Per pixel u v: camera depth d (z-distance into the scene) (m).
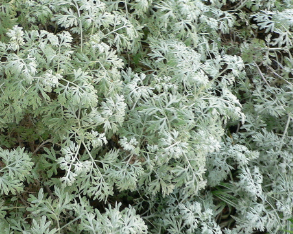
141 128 0.62
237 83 0.84
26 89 0.52
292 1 0.84
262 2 0.87
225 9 0.90
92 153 0.62
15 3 0.58
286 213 0.74
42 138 0.62
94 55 0.57
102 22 0.59
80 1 0.60
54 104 0.55
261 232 0.78
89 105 0.57
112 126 0.56
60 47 0.56
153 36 0.69
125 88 0.60
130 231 0.55
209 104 0.66
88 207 0.55
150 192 0.65
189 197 0.71
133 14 0.68
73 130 0.59
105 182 0.57
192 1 0.71
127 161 0.59
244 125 0.78
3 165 0.56
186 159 0.59
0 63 0.51
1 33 0.57
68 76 0.56
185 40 0.73
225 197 0.75
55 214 0.52
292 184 0.77
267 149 0.80
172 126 0.62
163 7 0.66
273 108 0.78
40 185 0.62
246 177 0.70
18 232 0.52
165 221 0.66
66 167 0.53
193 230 0.65
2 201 0.54
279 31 0.78
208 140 0.60
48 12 0.58
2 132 0.65
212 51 0.77
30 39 0.54
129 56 0.72
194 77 0.61
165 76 0.64
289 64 0.82
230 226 0.77
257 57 0.80
